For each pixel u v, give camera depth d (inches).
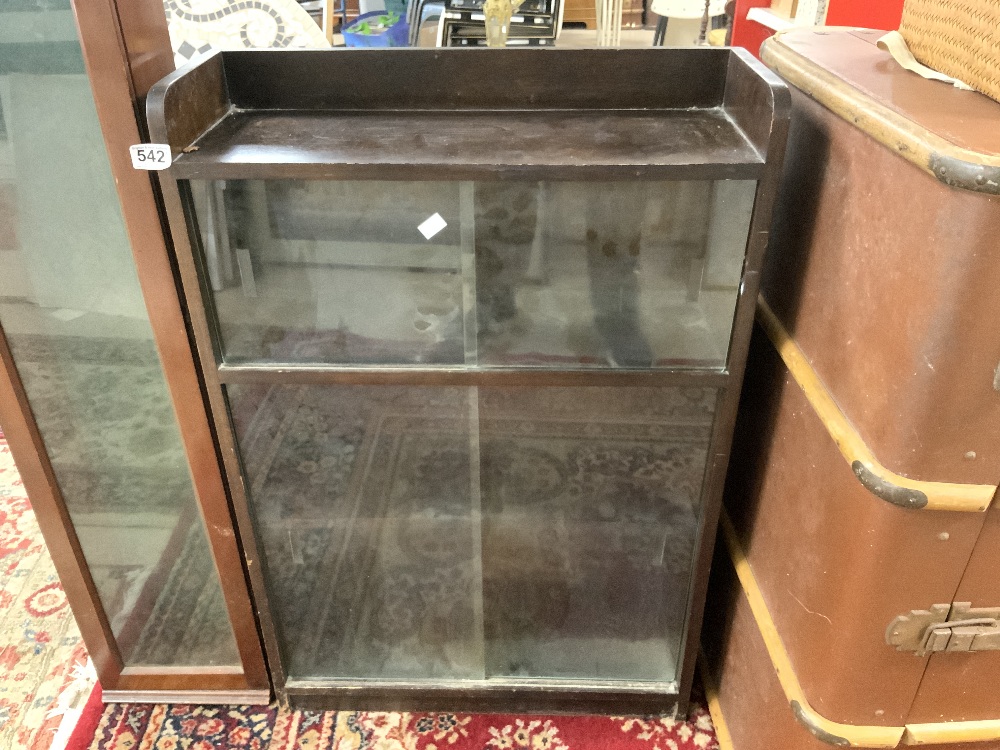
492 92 42.2
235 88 42.3
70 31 34.4
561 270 38.8
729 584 51.4
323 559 49.9
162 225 37.3
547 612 52.4
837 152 35.5
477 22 72.1
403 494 47.3
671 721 53.7
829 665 37.7
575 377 40.1
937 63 35.9
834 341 36.1
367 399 42.9
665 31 105.7
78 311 41.8
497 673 54.0
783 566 42.2
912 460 31.0
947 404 29.5
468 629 53.0
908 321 29.7
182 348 40.6
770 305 44.6
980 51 32.2
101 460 46.8
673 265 38.2
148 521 49.3
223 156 35.3
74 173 38.0
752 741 46.7
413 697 53.7
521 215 37.3
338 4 117.3
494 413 43.3
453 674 53.9
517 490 47.1
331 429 44.1
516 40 73.4
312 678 54.1
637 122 40.4
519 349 41.0
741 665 49.1
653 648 53.0
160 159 34.7
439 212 37.4
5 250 39.9
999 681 37.6
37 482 46.0
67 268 40.6
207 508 46.1
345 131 39.4
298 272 39.2
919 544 33.1
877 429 32.3
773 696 43.4
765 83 34.1
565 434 44.1
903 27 39.6
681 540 47.8
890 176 30.8
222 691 54.7
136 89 35.1
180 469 47.3
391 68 41.6
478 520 48.5
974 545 33.1
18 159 37.7
